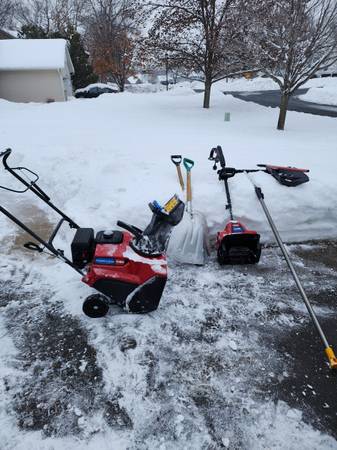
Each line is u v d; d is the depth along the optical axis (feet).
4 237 13.96
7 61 66.49
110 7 101.96
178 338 9.21
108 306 9.66
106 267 9.28
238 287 11.37
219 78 40.65
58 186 17.47
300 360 8.70
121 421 7.11
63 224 14.06
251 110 40.60
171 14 38.32
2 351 8.68
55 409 7.32
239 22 32.50
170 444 6.72
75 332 9.31
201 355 8.72
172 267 12.28
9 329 9.39
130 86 115.65
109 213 13.79
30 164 20.16
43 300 10.49
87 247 9.36
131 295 9.46
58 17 126.52
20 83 68.28
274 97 74.43
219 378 8.13
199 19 37.55
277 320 10.00
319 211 14.42
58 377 8.04
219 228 14.01
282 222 14.19
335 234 14.65
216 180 15.38
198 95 52.21
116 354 8.65
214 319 9.93
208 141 22.75
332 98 63.26
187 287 11.27
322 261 13.03
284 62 27.61
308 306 9.36
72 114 37.83
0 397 7.54
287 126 31.68
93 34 110.22
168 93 71.72
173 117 35.78
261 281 11.72
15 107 44.73
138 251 9.36
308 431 7.04
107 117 35.50
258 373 8.29
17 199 17.54
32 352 8.69
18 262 12.31
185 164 13.43
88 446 6.64
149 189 14.66
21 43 70.54
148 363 8.43
